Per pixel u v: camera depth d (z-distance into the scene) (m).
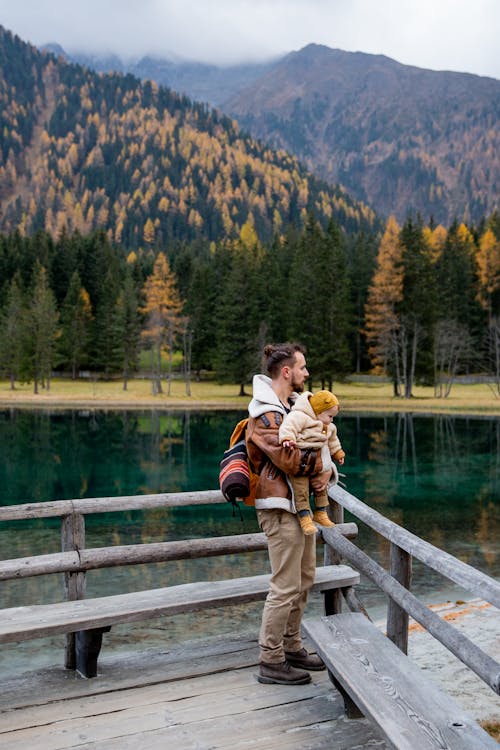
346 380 78.31
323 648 3.04
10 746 3.00
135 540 12.95
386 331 64.88
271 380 3.50
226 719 3.23
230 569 10.63
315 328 64.25
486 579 2.56
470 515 15.85
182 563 11.02
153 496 4.00
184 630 7.70
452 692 5.07
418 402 56.34
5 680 3.70
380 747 2.98
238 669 3.80
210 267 90.81
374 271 80.06
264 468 3.32
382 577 3.43
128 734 3.10
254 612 8.35
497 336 75.00
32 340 74.44
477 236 111.12
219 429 39.25
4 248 107.88
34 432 37.19
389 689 2.66
